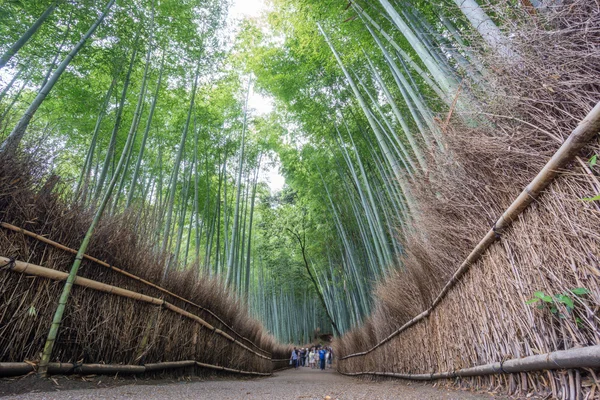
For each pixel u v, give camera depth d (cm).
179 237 599
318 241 1081
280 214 1270
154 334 278
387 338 422
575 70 116
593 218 105
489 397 152
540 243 128
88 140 560
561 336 120
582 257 110
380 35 438
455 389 206
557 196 119
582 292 105
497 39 152
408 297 322
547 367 120
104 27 383
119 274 253
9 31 326
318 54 580
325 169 871
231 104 788
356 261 789
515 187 145
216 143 768
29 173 205
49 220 208
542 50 128
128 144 300
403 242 313
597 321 103
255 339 677
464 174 175
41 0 318
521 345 141
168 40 468
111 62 411
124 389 196
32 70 397
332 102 683
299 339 1994
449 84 225
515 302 145
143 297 267
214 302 428
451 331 223
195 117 637
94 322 224
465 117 173
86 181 264
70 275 204
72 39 384
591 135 101
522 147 136
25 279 185
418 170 252
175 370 317
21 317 183
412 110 337
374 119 463
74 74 429
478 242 178
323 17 489
